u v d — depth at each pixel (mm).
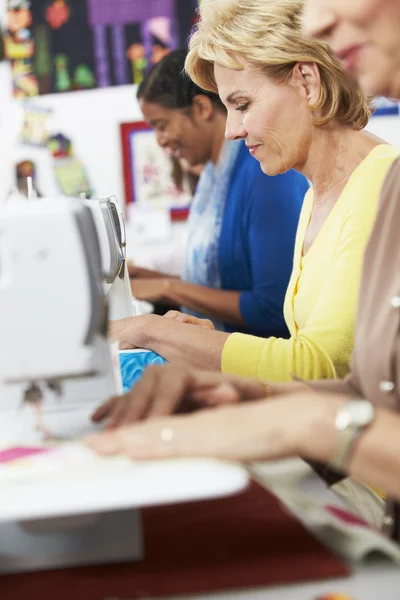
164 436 1051
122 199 4980
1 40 5012
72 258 1240
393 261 1456
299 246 2301
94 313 1255
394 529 1447
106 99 5012
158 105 3693
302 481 1410
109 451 1065
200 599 939
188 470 979
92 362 1256
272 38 2088
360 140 2174
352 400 1075
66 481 972
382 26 1348
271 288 3510
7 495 941
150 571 1013
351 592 933
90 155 5027
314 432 1045
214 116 3676
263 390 1469
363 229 2021
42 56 5023
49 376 1253
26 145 5051
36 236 1236
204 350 2162
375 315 1443
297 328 2275
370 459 1034
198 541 1097
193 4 4969
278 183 3494
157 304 3895
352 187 2090
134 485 948
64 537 1051
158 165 4910
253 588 953
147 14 4977
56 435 1312
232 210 3621
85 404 1349
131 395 1312
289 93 2166
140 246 4945
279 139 2195
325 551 1026
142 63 5000
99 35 4996
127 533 1050
